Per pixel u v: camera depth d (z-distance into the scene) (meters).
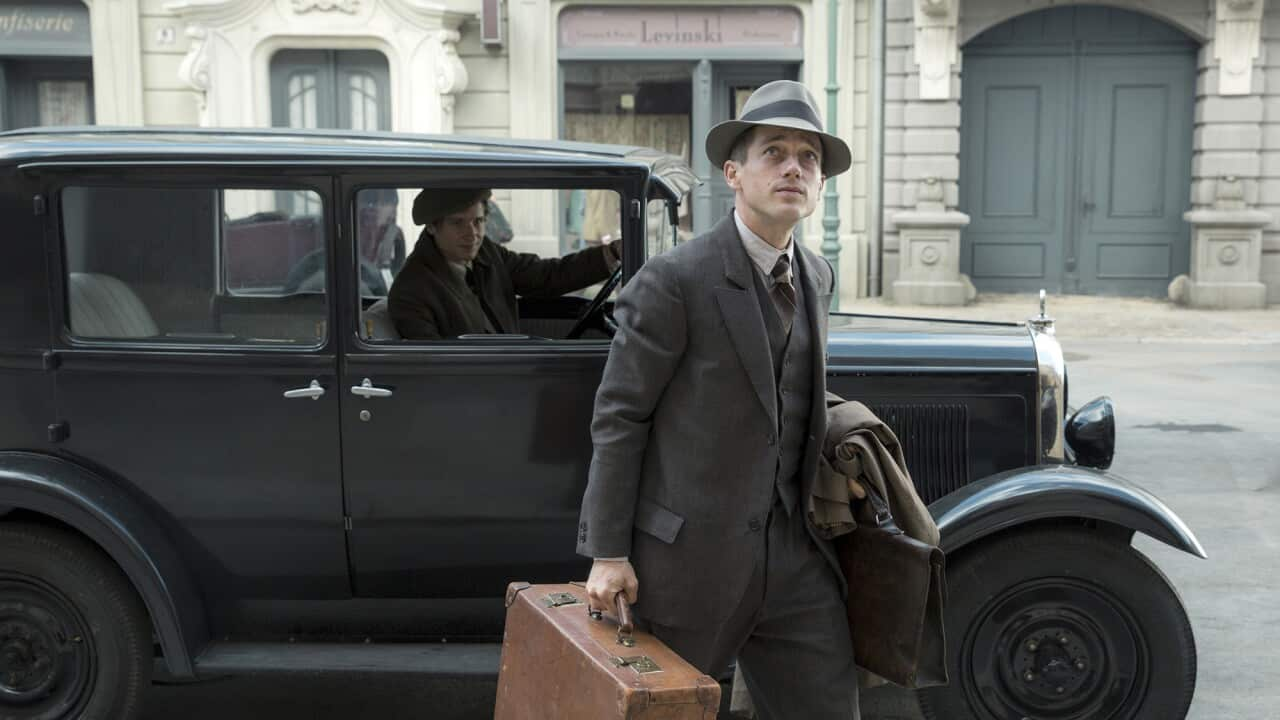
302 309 3.60
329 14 15.07
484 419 3.61
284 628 3.77
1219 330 13.99
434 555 3.69
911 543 2.72
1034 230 16.61
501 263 3.84
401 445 3.62
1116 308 15.58
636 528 2.69
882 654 2.77
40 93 15.77
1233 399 10.02
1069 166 16.44
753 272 2.67
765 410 2.63
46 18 15.34
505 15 15.49
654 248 3.73
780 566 2.72
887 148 16.09
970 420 3.86
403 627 3.77
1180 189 16.34
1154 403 9.85
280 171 3.54
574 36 15.65
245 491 3.64
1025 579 3.57
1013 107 16.41
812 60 15.73
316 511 3.65
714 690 2.38
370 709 4.20
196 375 3.60
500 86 15.69
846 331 4.02
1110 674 3.61
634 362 2.63
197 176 3.56
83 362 3.60
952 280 15.96
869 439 2.83
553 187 3.59
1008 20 16.19
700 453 2.63
